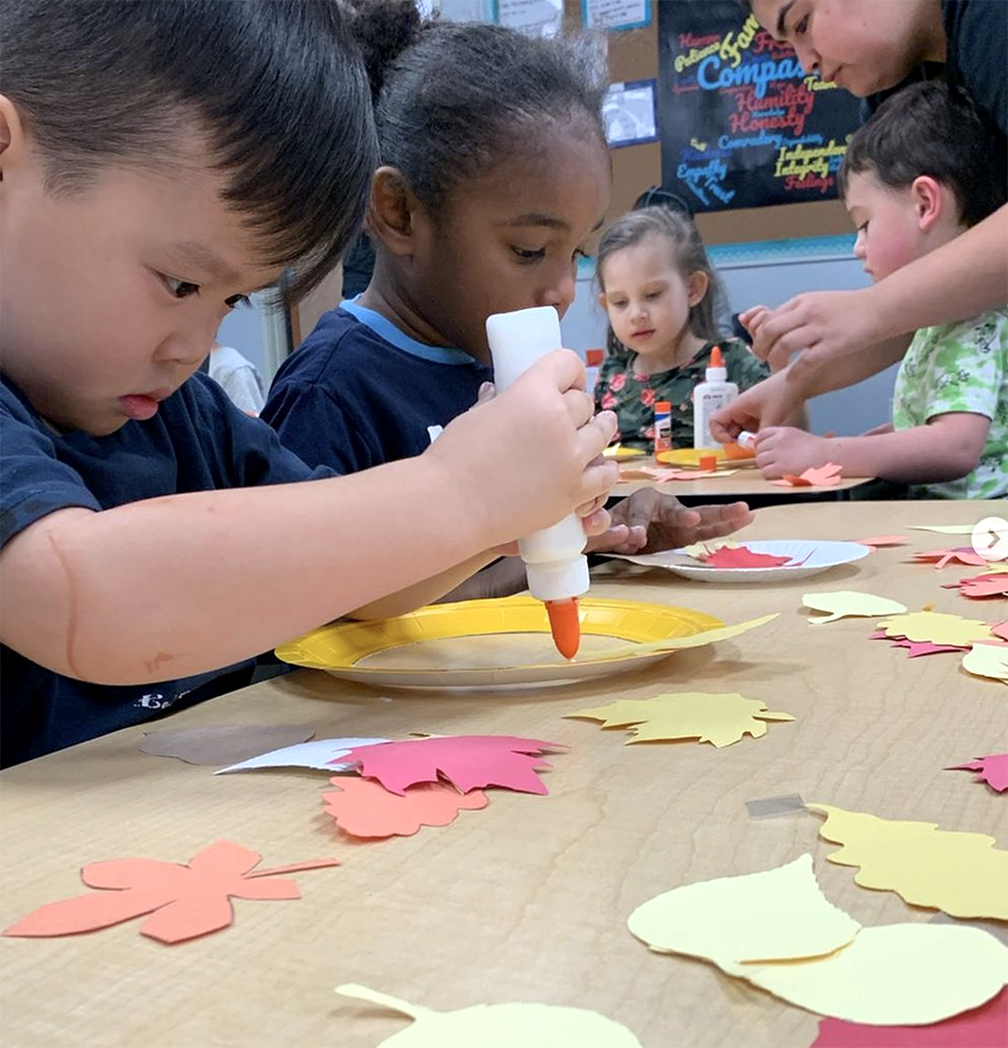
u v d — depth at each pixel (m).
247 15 0.48
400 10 1.09
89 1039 0.22
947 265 1.43
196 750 0.42
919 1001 0.22
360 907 0.28
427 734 0.43
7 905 0.29
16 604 0.40
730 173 2.56
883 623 0.58
